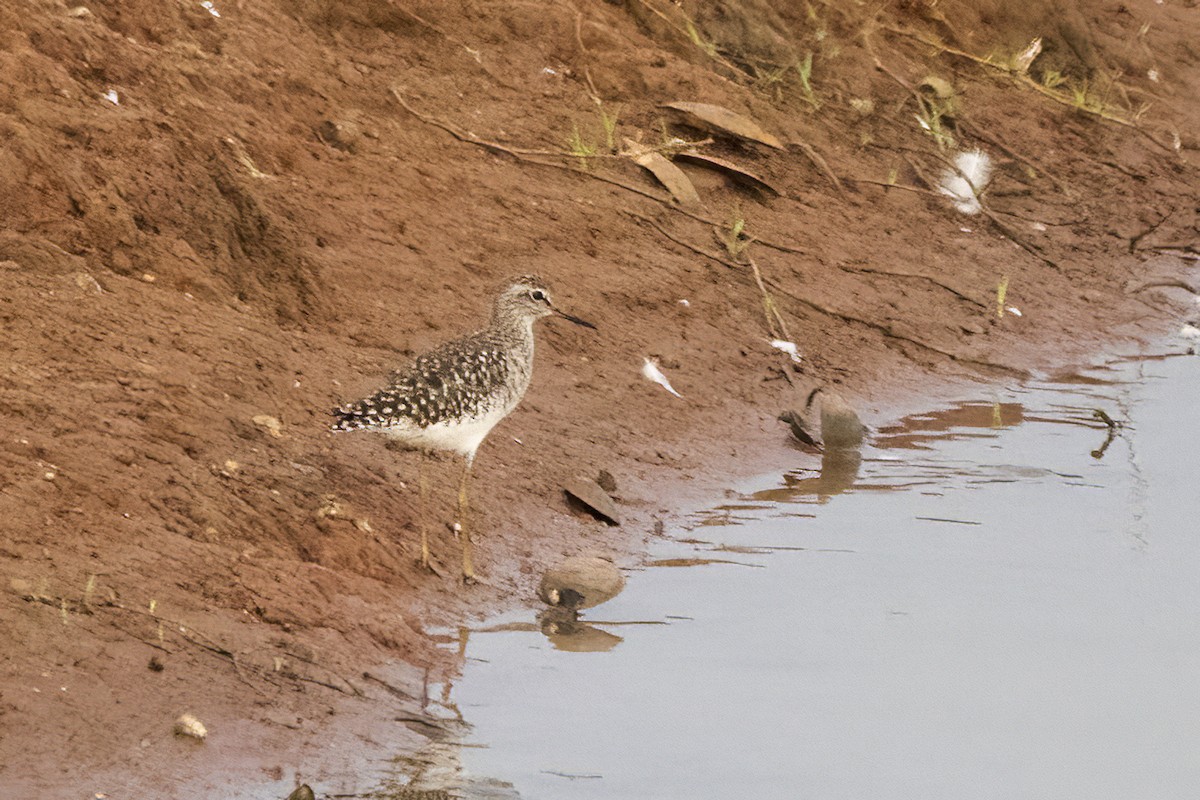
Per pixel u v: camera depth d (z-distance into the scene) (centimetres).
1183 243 2155
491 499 1184
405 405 1029
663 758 833
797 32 2275
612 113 1908
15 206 1257
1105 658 980
